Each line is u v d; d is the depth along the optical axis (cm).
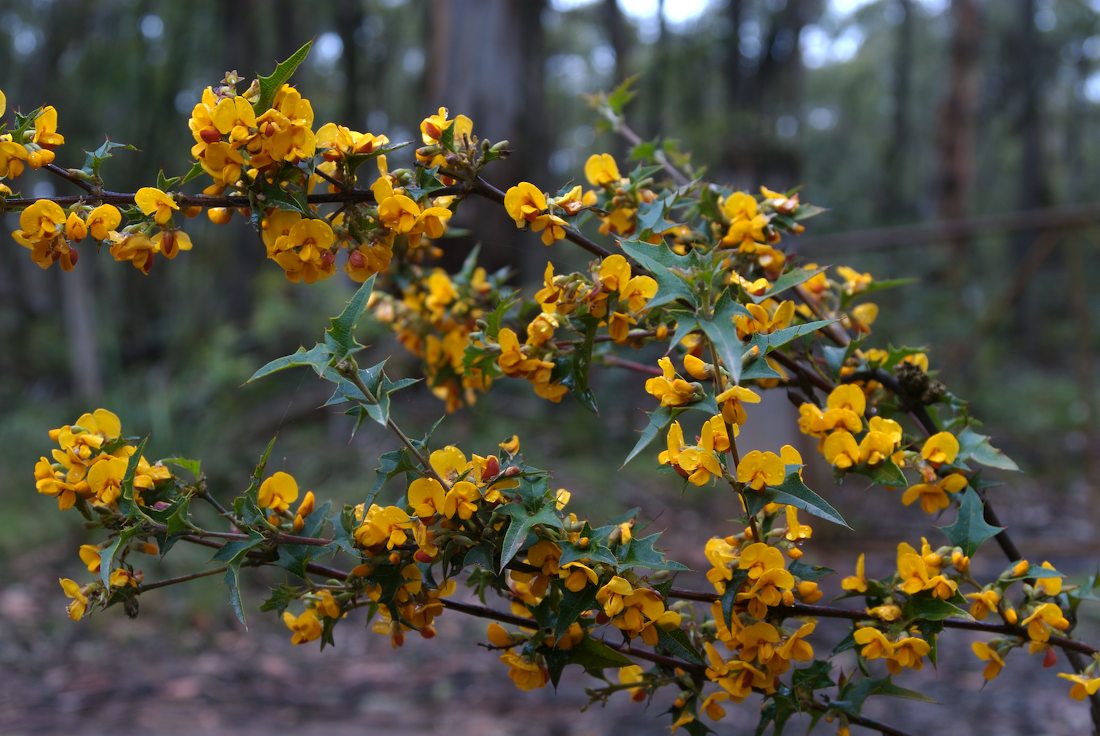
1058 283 1603
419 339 160
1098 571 112
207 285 1188
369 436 677
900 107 2469
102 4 1458
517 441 104
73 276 905
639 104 1304
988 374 932
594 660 103
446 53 711
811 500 94
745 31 990
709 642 111
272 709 379
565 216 111
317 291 748
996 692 382
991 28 2630
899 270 1120
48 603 495
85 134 1483
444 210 108
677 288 94
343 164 104
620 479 655
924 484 115
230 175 96
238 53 1166
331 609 105
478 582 108
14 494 626
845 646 103
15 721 356
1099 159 3500
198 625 475
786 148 691
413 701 390
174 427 620
